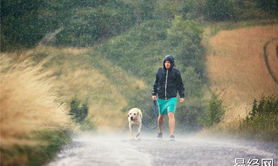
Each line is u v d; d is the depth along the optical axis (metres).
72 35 102.56
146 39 103.38
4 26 102.69
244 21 113.06
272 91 77.44
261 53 90.06
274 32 104.25
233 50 91.44
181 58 85.81
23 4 110.75
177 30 89.88
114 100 73.19
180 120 48.75
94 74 83.94
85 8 116.62
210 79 81.19
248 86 78.56
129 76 83.69
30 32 101.81
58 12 112.94
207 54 89.12
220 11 115.75
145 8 118.38
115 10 116.81
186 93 65.06
